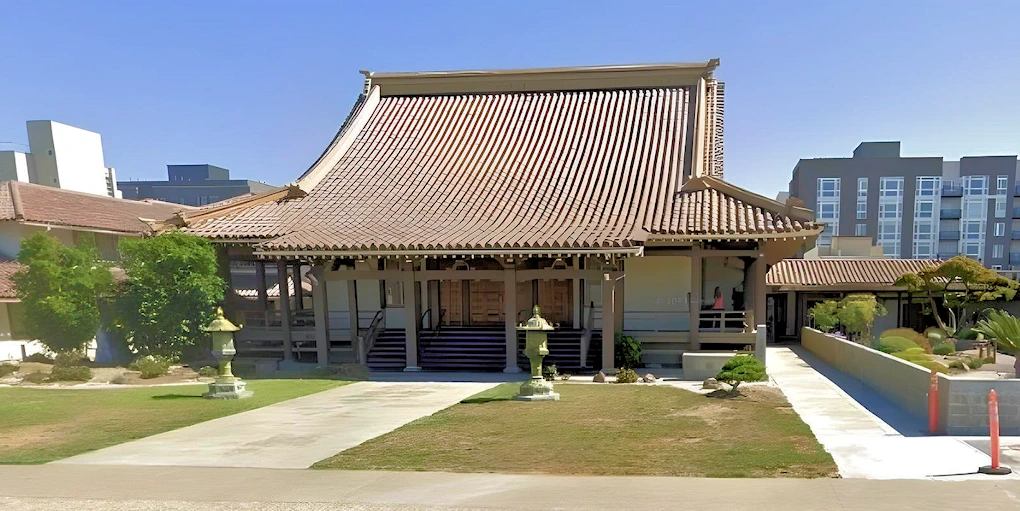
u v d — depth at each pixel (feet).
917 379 34.32
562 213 61.11
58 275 59.21
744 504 18.63
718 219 55.67
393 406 39.14
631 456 24.80
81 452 26.94
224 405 39.60
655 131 73.77
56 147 123.24
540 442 27.55
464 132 78.89
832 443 27.20
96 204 93.20
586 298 64.44
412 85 88.12
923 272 82.07
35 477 22.88
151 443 28.60
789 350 75.51
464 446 27.02
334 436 29.76
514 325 56.65
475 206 64.34
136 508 19.19
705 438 28.02
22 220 73.00
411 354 59.06
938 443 27.09
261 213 66.59
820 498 19.21
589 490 20.21
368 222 62.34
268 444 28.14
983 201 177.58
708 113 77.71
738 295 65.92
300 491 20.68
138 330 57.57
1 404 39.86
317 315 60.64
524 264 59.16
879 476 21.88
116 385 50.11
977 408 28.91
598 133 75.25
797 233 51.60
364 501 19.51
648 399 40.09
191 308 58.54
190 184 243.19
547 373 53.67
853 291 88.84
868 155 181.16
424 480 21.77
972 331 76.79
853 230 175.42
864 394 42.09
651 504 18.69
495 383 50.80
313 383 51.42
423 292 69.00
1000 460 24.11
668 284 61.77
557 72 84.12
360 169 74.64
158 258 57.26
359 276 59.21
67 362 57.06
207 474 23.09
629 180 66.23
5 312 68.03
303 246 55.31
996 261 177.68
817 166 175.94
